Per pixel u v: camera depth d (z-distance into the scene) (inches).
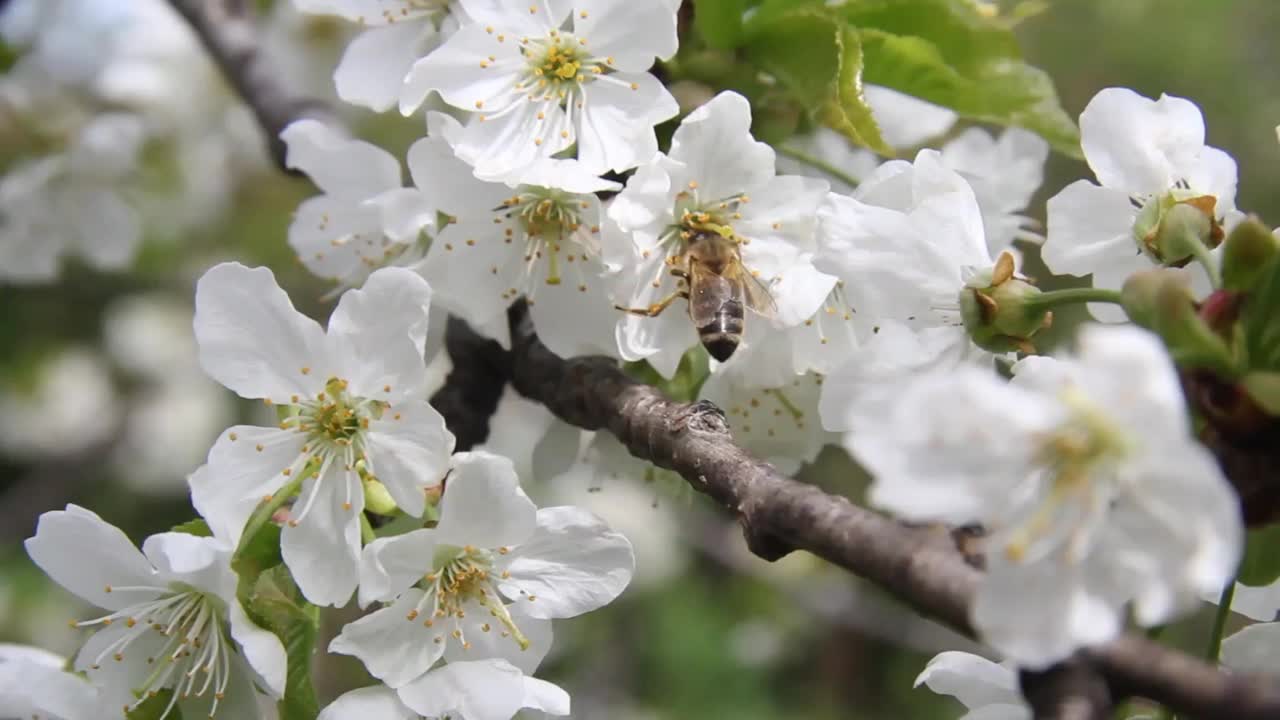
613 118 7.7
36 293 17.8
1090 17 18.8
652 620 17.4
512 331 8.4
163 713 7.3
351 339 7.3
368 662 7.2
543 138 7.7
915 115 9.4
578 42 7.8
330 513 7.2
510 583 7.3
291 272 15.4
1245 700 5.6
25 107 12.2
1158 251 7.7
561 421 8.7
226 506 7.3
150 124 13.1
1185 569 5.8
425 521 7.3
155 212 14.1
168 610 7.3
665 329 7.8
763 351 8.0
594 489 8.9
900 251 7.6
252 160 14.2
